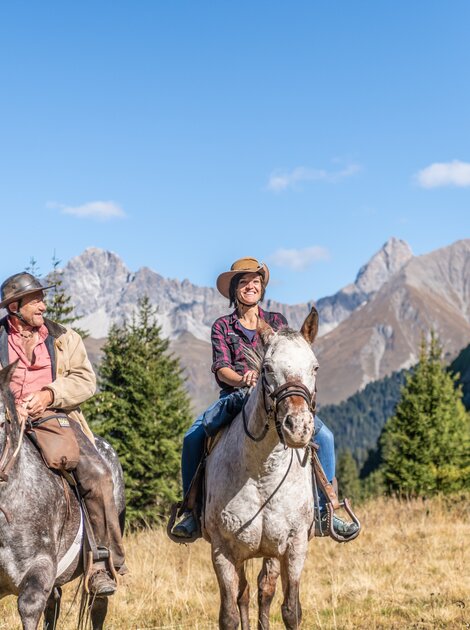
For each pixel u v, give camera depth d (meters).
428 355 32.56
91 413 30.66
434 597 8.59
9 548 4.86
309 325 5.45
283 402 5.02
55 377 5.63
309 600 8.70
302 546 5.82
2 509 4.79
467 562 10.55
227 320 6.58
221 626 5.83
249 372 5.88
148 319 35.34
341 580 9.70
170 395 33.28
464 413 32.97
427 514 15.53
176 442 32.19
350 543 12.29
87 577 5.35
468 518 14.78
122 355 33.78
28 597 4.77
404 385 32.38
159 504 30.91
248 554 5.88
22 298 5.43
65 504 5.27
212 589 9.57
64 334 5.74
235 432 5.96
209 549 11.97
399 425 31.78
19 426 5.04
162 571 10.16
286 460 5.68
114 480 6.16
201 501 6.36
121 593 8.98
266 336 5.40
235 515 5.74
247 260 6.57
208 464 6.26
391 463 31.38
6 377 4.90
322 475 6.31
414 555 11.05
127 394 32.19
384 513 15.52
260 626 6.16
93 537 5.39
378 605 8.43
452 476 30.11
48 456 5.20
